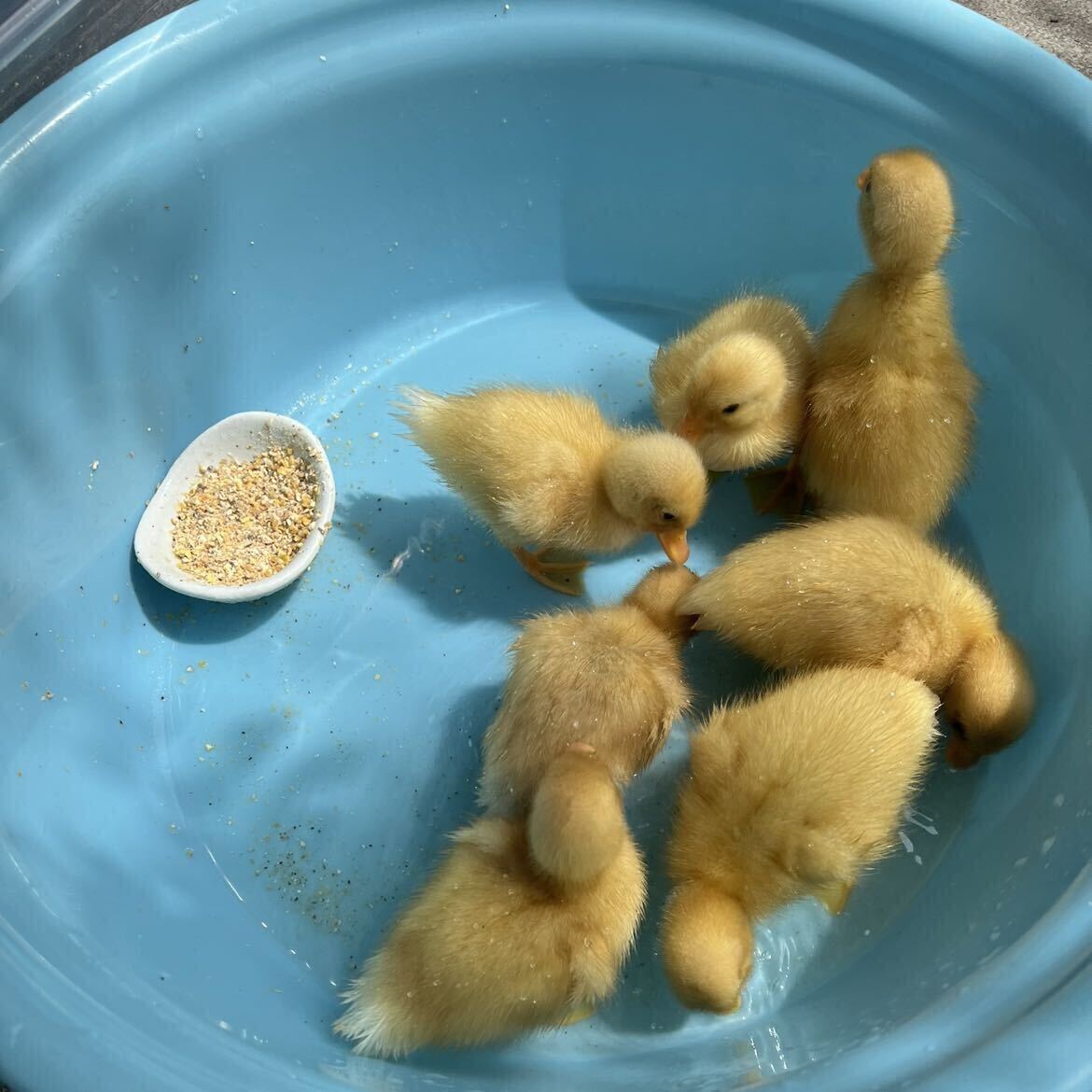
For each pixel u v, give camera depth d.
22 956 0.63
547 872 0.68
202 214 0.82
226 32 0.80
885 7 0.79
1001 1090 0.58
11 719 0.74
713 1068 0.70
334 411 0.91
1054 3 0.96
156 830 0.77
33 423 0.77
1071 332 0.77
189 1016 0.66
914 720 0.72
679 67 0.84
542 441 0.79
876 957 0.72
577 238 0.92
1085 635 0.74
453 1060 0.70
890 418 0.77
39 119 0.76
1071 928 0.62
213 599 0.82
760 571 0.76
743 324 0.82
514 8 0.83
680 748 0.79
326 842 0.78
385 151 0.86
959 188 0.80
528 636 0.76
